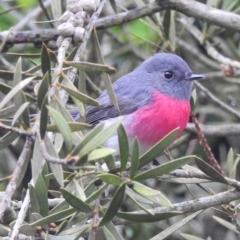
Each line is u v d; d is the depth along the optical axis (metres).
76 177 5.39
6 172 12.42
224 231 11.88
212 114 13.32
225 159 12.72
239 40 13.47
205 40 11.45
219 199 6.88
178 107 9.81
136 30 12.74
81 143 4.58
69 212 5.19
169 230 6.86
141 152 9.63
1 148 5.45
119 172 5.36
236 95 13.27
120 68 13.27
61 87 5.51
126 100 9.91
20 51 12.95
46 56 5.29
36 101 5.37
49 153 4.87
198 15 9.51
